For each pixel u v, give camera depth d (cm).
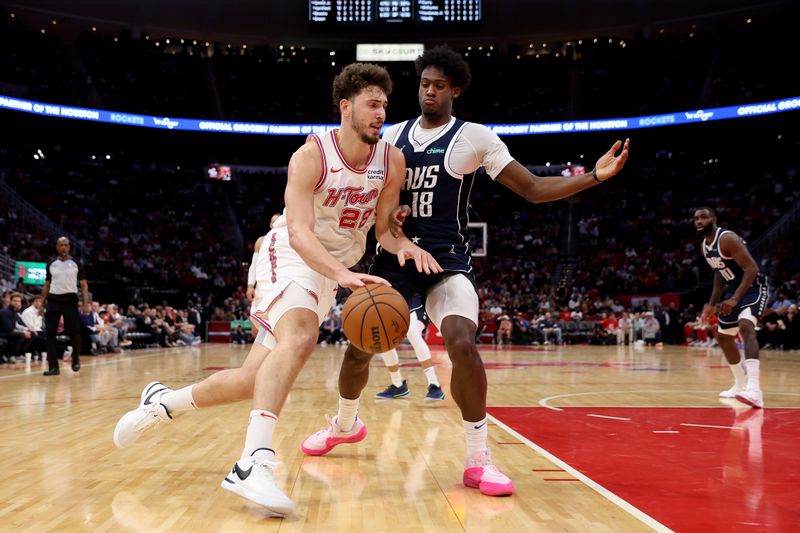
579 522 235
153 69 2878
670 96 2820
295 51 3145
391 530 227
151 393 321
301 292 288
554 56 3100
